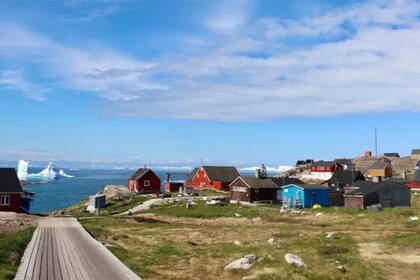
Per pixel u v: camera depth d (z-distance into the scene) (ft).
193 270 103.04
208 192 384.68
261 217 225.97
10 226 163.73
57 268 89.56
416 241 143.02
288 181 324.80
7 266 88.53
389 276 107.24
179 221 221.66
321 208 253.44
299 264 105.19
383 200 261.44
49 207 478.59
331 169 499.92
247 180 311.06
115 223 206.80
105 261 98.12
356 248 137.69
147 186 414.62
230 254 125.18
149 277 91.66
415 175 404.36
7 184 248.11
